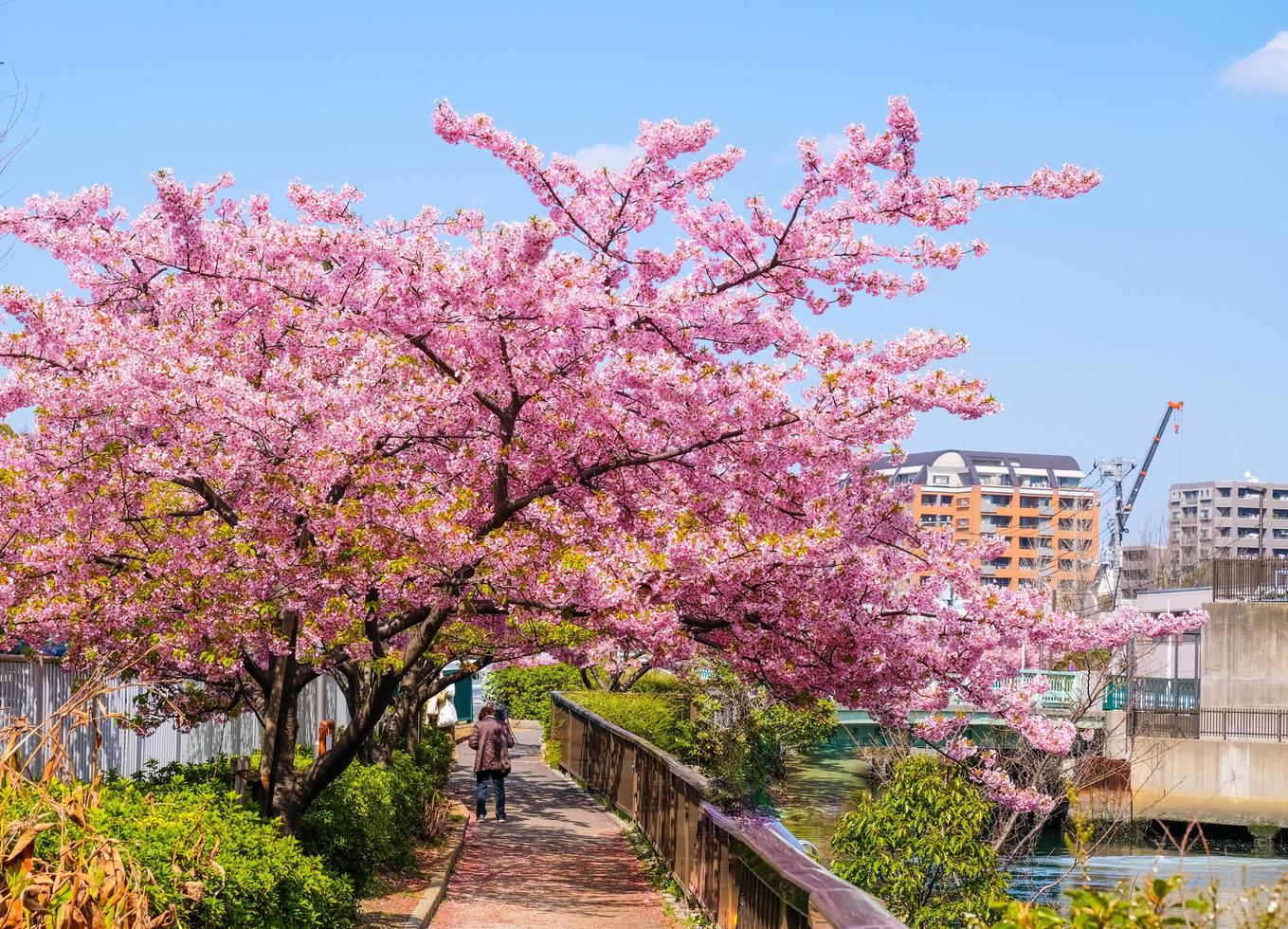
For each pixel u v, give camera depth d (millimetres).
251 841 8383
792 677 12039
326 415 10250
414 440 11062
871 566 11695
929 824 13172
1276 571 39219
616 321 10836
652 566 10445
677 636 10984
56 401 10391
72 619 10602
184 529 10438
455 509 9992
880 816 13320
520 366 10836
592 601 10312
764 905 8539
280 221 12008
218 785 11344
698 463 11773
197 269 12023
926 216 12094
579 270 10562
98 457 10375
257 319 11531
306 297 11445
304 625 10273
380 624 11258
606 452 11609
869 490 12172
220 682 11578
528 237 10414
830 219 12102
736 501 11898
